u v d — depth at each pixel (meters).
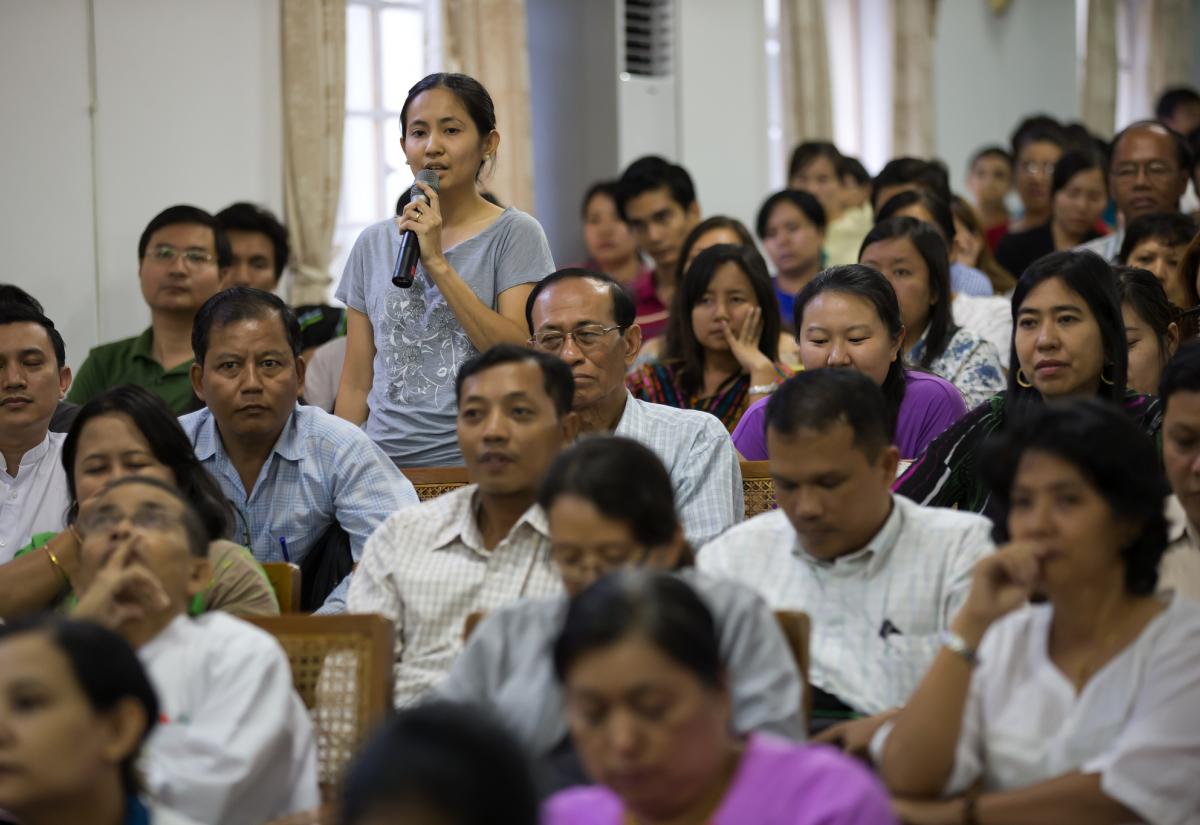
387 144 9.38
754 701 2.98
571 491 3.06
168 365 6.73
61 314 7.82
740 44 10.94
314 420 4.87
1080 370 4.39
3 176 7.63
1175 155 7.93
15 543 5.04
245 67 8.40
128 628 3.35
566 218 10.45
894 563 3.53
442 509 3.98
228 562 3.92
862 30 12.23
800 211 8.07
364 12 9.22
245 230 7.31
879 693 3.46
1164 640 2.91
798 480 3.42
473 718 1.95
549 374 3.81
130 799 2.88
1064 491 2.90
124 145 7.98
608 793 2.61
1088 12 14.16
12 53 7.64
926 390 5.10
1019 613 3.12
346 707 3.51
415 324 5.21
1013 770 3.01
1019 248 9.48
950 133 12.76
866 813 2.43
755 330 6.05
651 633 2.28
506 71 9.55
